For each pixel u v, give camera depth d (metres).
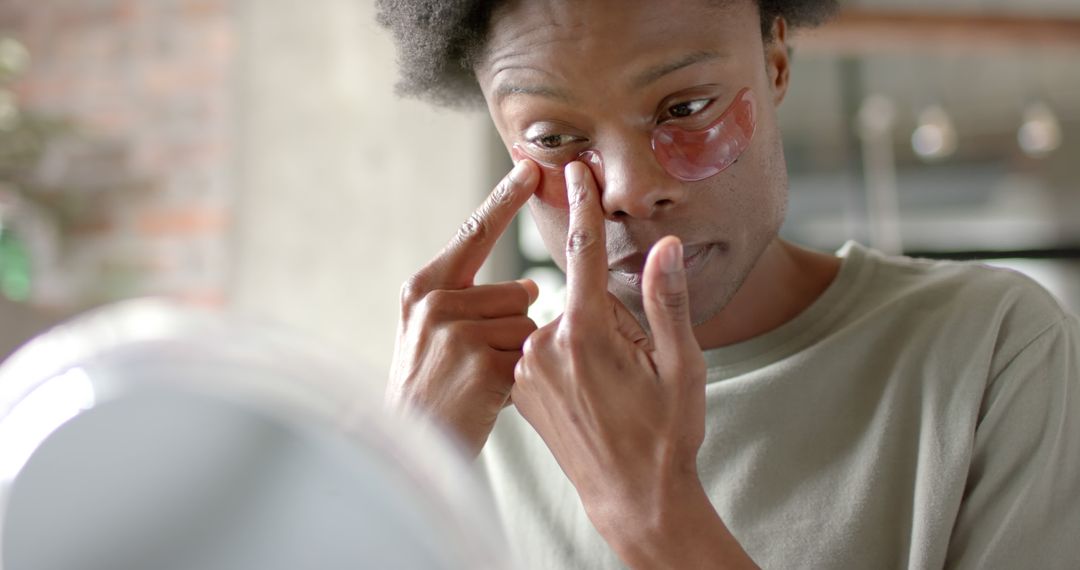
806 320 0.92
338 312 2.30
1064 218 3.15
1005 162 3.18
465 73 0.95
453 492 0.39
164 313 0.40
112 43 2.36
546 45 0.81
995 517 0.84
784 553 0.86
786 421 0.89
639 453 0.77
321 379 0.38
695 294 0.84
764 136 0.84
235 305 2.28
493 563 0.39
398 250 2.31
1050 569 0.83
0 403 0.39
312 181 2.32
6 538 0.38
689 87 0.81
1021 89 3.25
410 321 0.88
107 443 0.38
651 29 0.80
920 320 0.90
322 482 0.38
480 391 0.85
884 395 0.88
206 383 0.38
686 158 0.81
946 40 3.16
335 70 2.34
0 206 1.76
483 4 0.84
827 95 3.15
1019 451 0.84
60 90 2.35
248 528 0.38
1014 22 3.18
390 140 2.33
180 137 2.33
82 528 0.38
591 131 0.83
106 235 2.29
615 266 0.84
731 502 0.88
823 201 3.14
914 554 0.84
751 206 0.84
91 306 2.15
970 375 0.86
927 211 3.16
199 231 2.30
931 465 0.85
